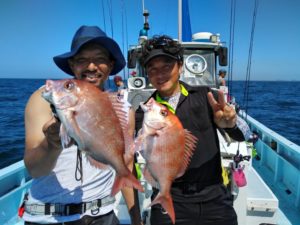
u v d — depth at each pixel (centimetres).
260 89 6825
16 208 379
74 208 196
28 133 171
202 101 236
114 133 154
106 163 153
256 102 3030
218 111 216
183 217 233
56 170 194
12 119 1828
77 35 194
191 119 232
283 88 7681
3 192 370
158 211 241
